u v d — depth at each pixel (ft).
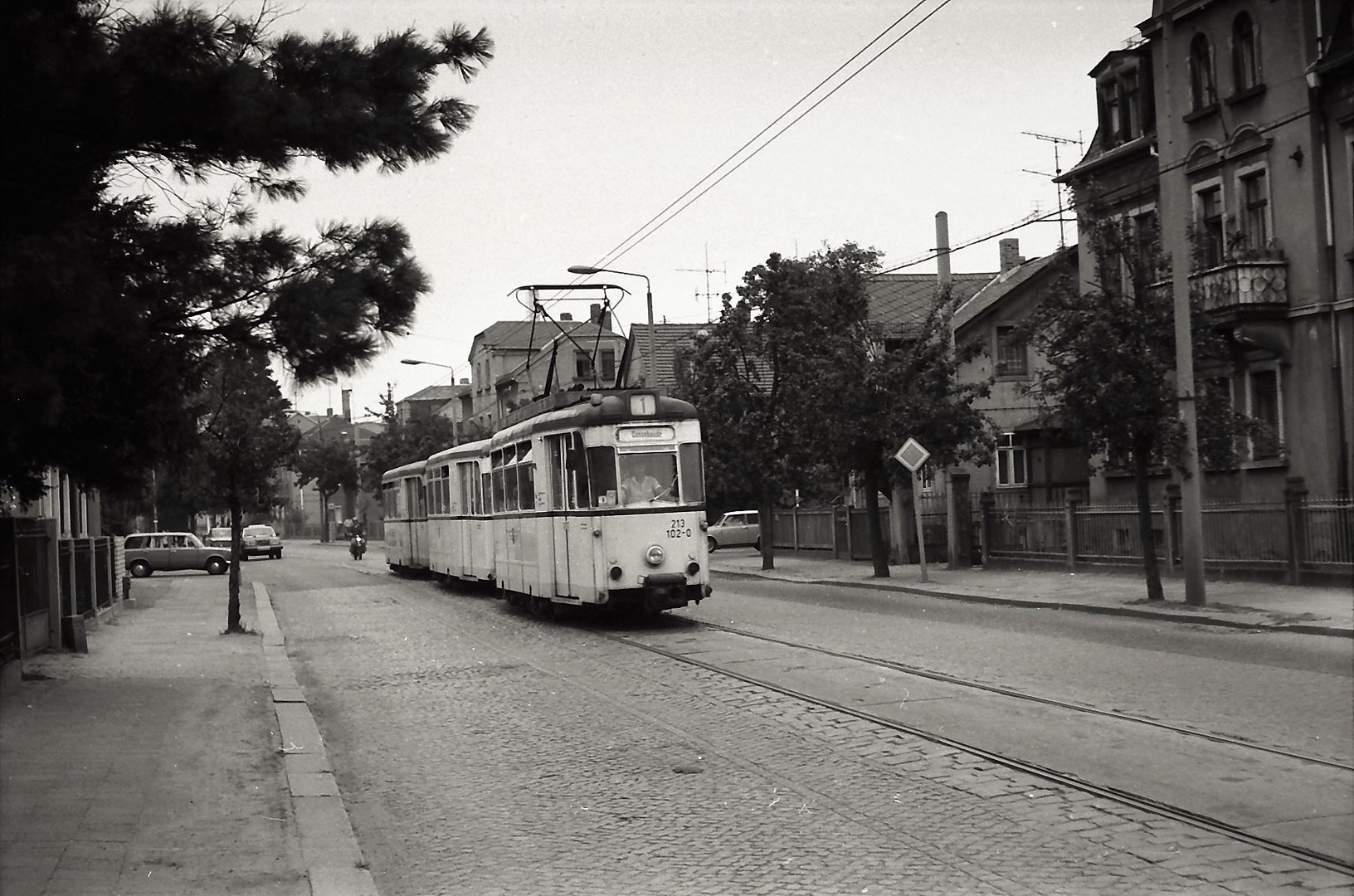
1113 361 71.72
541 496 75.82
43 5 27.61
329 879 23.84
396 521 142.10
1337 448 87.15
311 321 31.76
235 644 67.82
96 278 26.48
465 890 23.80
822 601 87.30
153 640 69.46
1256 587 77.71
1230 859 24.11
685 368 132.98
